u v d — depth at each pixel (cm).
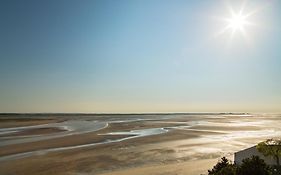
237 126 9550
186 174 2850
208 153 4091
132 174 2859
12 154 3847
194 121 12975
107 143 4909
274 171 2402
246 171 2011
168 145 4772
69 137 5675
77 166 3212
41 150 4159
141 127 8656
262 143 2638
